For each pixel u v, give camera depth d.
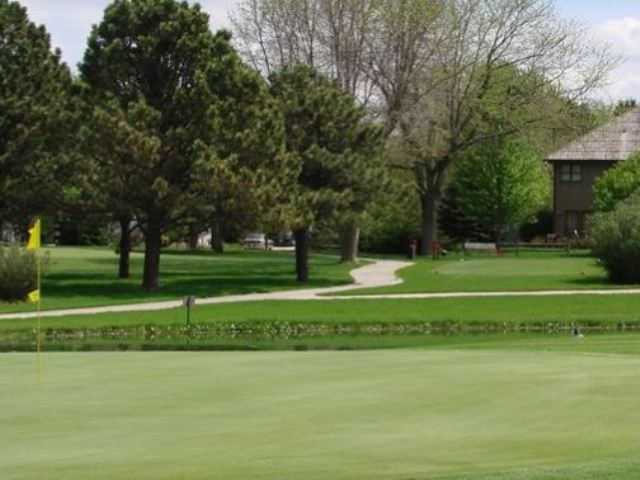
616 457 12.82
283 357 24.28
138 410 16.59
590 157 105.88
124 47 56.44
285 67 65.75
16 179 57.84
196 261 87.06
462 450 13.42
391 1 82.25
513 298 50.88
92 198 56.88
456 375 20.09
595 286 57.50
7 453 13.55
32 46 58.38
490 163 104.88
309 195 58.59
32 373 21.25
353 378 19.91
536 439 14.05
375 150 64.81
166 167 55.38
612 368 21.08
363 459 12.98
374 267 78.19
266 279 67.25
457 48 86.00
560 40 89.56
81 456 13.34
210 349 33.03
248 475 12.21
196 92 54.75
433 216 97.56
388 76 83.00
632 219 59.09
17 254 51.62
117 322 42.16
